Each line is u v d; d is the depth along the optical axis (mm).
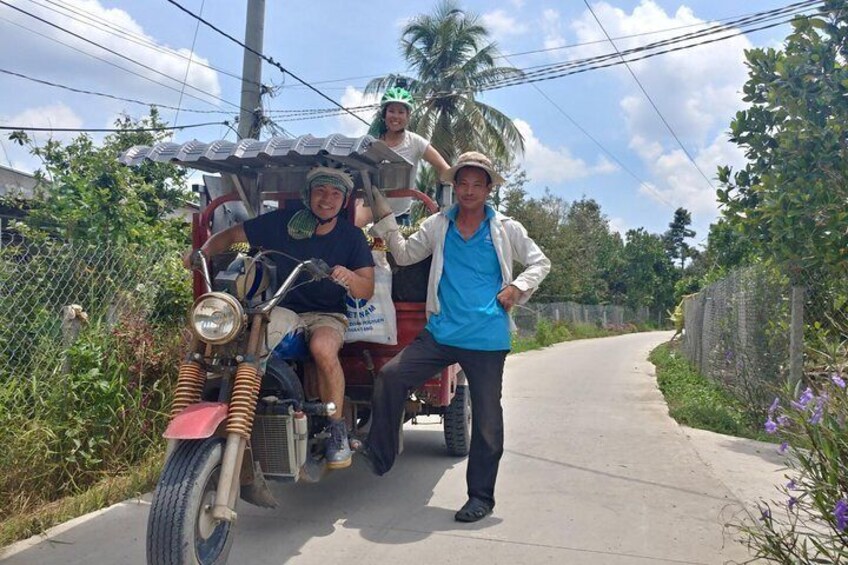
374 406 4684
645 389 11438
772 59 7383
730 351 10094
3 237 8570
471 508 4676
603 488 5453
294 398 3914
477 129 21375
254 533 4426
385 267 4910
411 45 21859
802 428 3635
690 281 34469
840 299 6863
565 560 4027
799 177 6957
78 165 7461
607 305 45844
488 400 4758
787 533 3578
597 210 55969
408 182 4980
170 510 3244
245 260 3826
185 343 6031
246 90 11273
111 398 5531
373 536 4395
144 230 7277
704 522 4664
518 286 4785
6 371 5254
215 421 3410
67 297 5805
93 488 5066
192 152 4340
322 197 4348
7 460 4754
